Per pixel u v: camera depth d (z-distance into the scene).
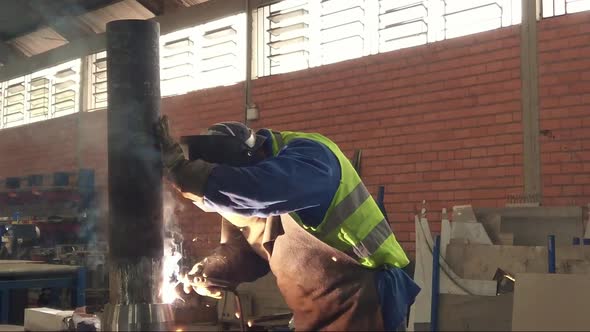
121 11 8.01
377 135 5.94
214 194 1.95
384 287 2.30
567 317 3.35
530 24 5.09
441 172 5.51
